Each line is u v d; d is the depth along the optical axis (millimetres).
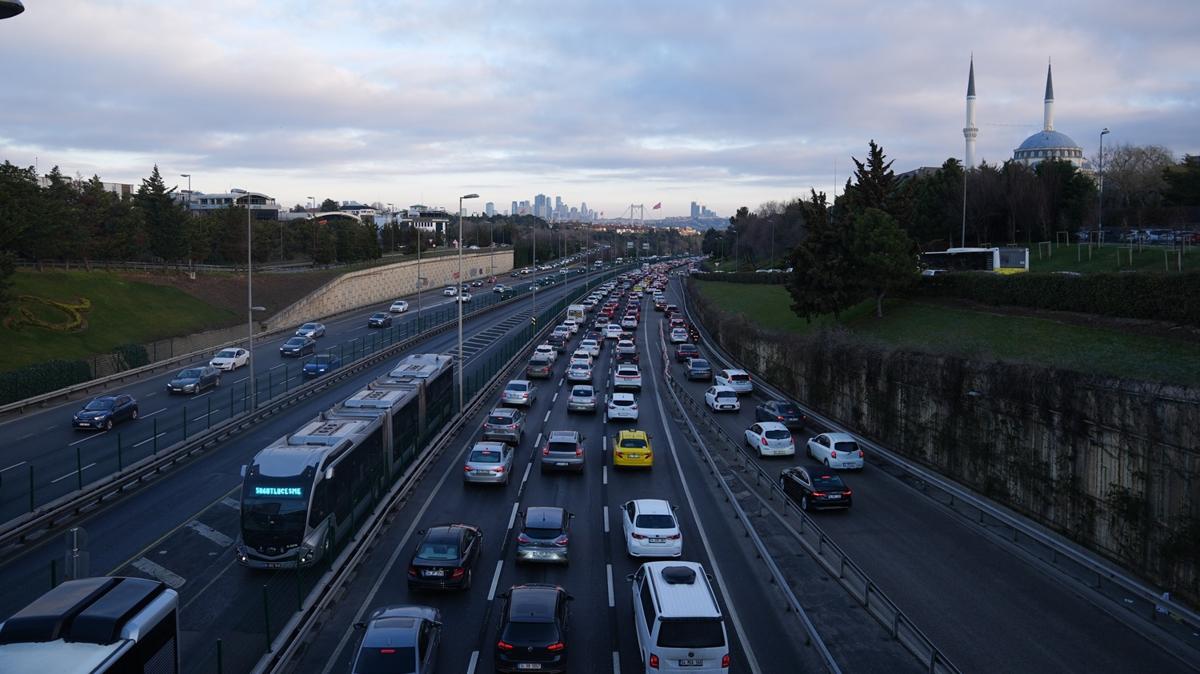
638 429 42188
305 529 20578
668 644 14797
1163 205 83375
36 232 66125
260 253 110562
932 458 32812
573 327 88812
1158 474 20828
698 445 37031
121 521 25500
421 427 34000
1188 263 54438
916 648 16953
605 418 45094
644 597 16828
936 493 29938
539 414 46062
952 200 87875
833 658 16516
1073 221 86062
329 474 21641
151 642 11273
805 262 56531
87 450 34719
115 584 11812
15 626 10414
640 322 101875
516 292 126375
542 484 30906
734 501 26094
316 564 20281
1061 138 150125
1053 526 24969
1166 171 83375
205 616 18188
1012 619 18922
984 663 16750
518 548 21969
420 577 19656
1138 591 18594
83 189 90438
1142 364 28047
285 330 80500
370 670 13680
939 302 53000
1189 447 19844
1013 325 40562
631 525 22984
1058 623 18734
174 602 12055
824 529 25547
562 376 61156
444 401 39562
